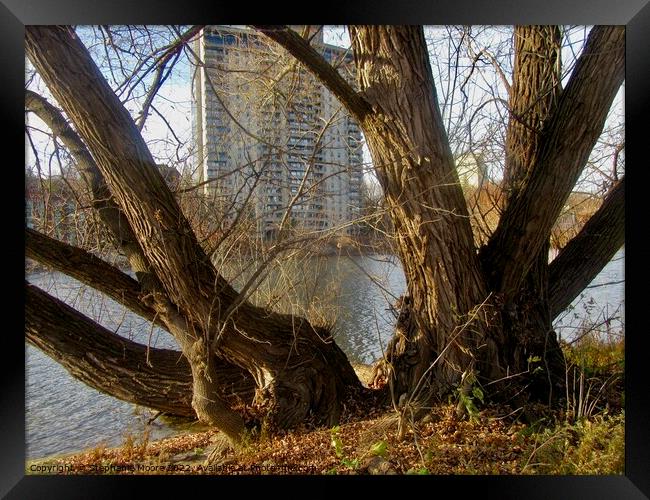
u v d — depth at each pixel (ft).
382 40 8.36
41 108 9.37
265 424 9.47
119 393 9.86
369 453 8.66
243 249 10.44
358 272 11.30
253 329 9.59
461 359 9.19
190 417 10.62
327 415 9.88
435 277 9.02
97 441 9.83
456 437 8.73
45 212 9.73
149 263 9.48
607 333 10.54
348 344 12.06
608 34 8.14
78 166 9.68
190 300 8.80
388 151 8.70
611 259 10.84
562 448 8.46
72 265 9.37
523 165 10.23
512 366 9.44
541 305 10.15
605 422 8.46
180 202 10.36
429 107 8.58
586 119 8.41
